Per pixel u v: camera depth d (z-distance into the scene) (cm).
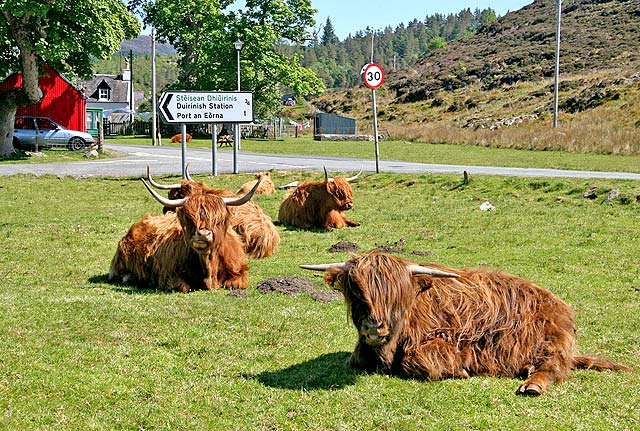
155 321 771
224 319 783
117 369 618
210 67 6078
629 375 608
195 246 881
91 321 764
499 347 600
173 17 6191
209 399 553
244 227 1181
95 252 1236
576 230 1379
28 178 2366
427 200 1858
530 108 6700
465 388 567
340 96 11125
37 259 1161
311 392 566
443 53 11369
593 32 9669
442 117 7644
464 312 604
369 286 549
